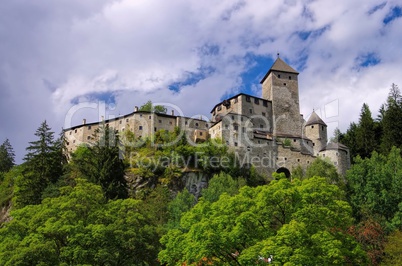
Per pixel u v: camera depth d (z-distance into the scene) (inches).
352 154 4315.9
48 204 1614.2
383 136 4084.6
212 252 1110.4
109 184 2608.3
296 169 3821.4
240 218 1120.8
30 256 1282.0
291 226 1056.2
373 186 2979.8
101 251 1365.7
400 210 2576.3
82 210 1561.3
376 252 1798.7
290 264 954.1
